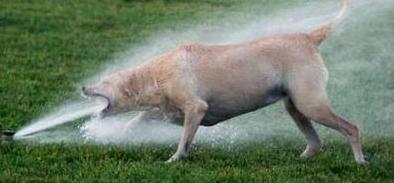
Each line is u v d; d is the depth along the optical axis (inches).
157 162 321.4
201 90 325.1
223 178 302.5
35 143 349.1
